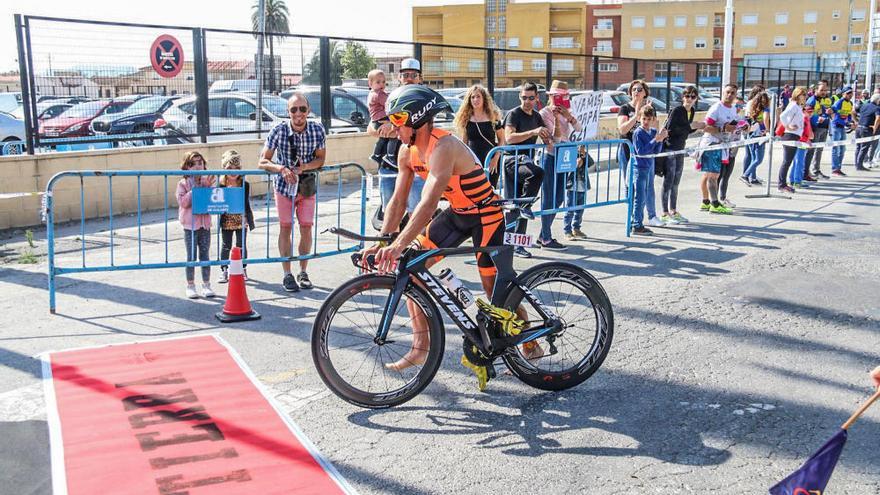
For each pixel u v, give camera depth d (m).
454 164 4.17
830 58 72.69
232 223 6.69
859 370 4.87
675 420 4.15
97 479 3.44
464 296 4.34
